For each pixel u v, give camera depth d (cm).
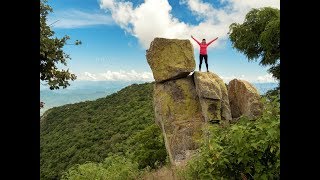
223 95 1853
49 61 948
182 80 2000
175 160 1739
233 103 1870
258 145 421
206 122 1805
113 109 8075
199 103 1922
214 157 479
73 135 6912
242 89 1795
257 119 453
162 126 1959
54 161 5566
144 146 2233
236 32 2822
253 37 2741
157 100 2005
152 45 2053
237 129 446
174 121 1897
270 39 2461
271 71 2556
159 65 2016
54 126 8294
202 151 520
